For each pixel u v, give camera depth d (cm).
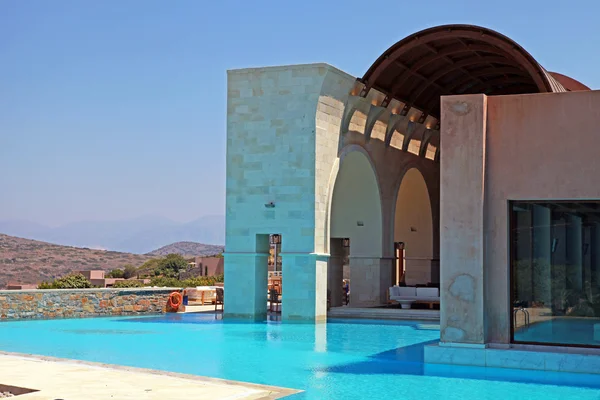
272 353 1908
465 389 1399
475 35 2867
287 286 2900
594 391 1385
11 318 2892
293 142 2900
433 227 4112
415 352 1928
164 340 2217
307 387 1408
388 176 3575
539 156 1683
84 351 1947
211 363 1725
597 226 1638
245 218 2972
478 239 1694
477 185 1703
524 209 1708
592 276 1634
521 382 1472
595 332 1630
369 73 3061
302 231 2877
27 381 1292
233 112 3006
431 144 4091
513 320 1702
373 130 3403
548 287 1677
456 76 3625
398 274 4219
